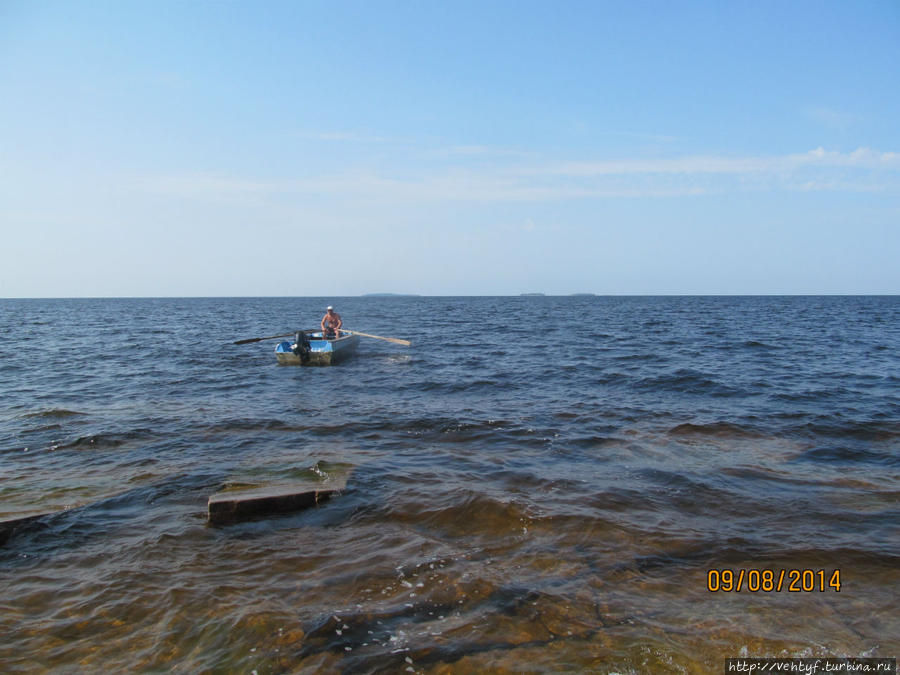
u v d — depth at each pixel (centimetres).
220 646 400
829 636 408
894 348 2353
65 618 437
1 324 4588
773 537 571
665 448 898
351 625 422
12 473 788
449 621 427
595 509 642
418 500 672
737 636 408
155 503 675
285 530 597
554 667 373
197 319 5553
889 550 540
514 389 1452
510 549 548
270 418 1123
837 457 844
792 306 8662
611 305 9956
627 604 450
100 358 2197
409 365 1958
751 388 1408
